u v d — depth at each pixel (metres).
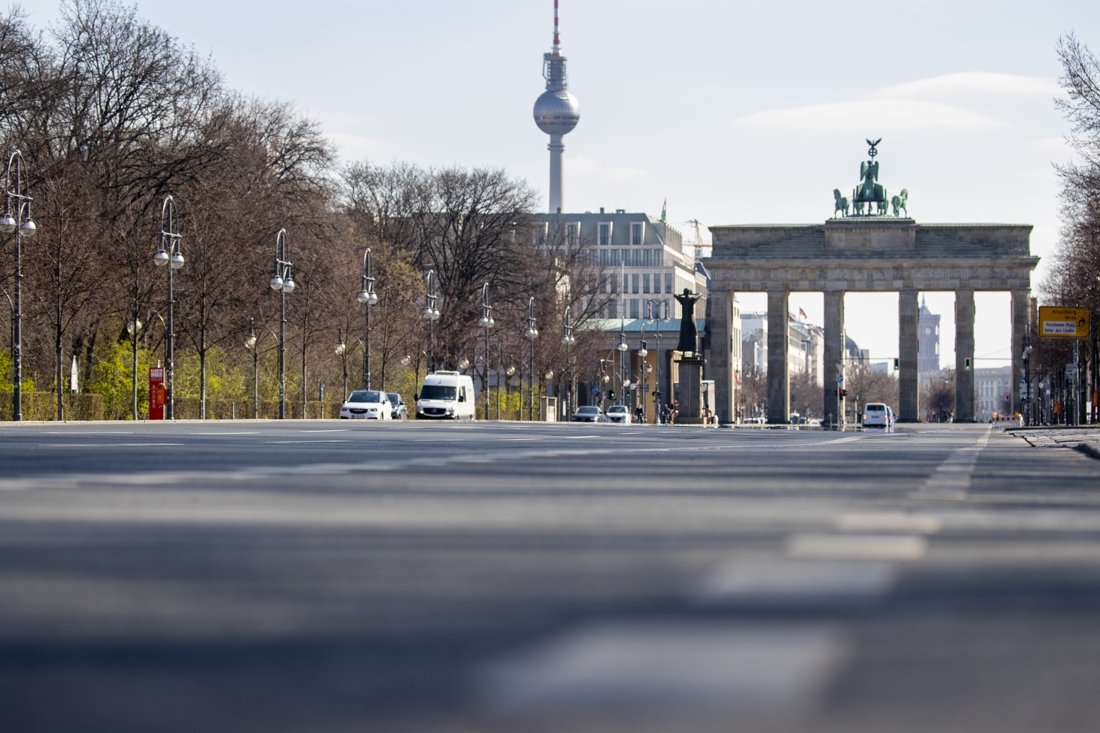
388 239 191.00
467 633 9.16
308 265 142.88
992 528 18.03
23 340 127.56
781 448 57.94
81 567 12.90
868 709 6.89
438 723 6.51
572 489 25.86
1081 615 10.15
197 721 6.64
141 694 7.27
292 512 19.48
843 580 12.05
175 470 30.95
